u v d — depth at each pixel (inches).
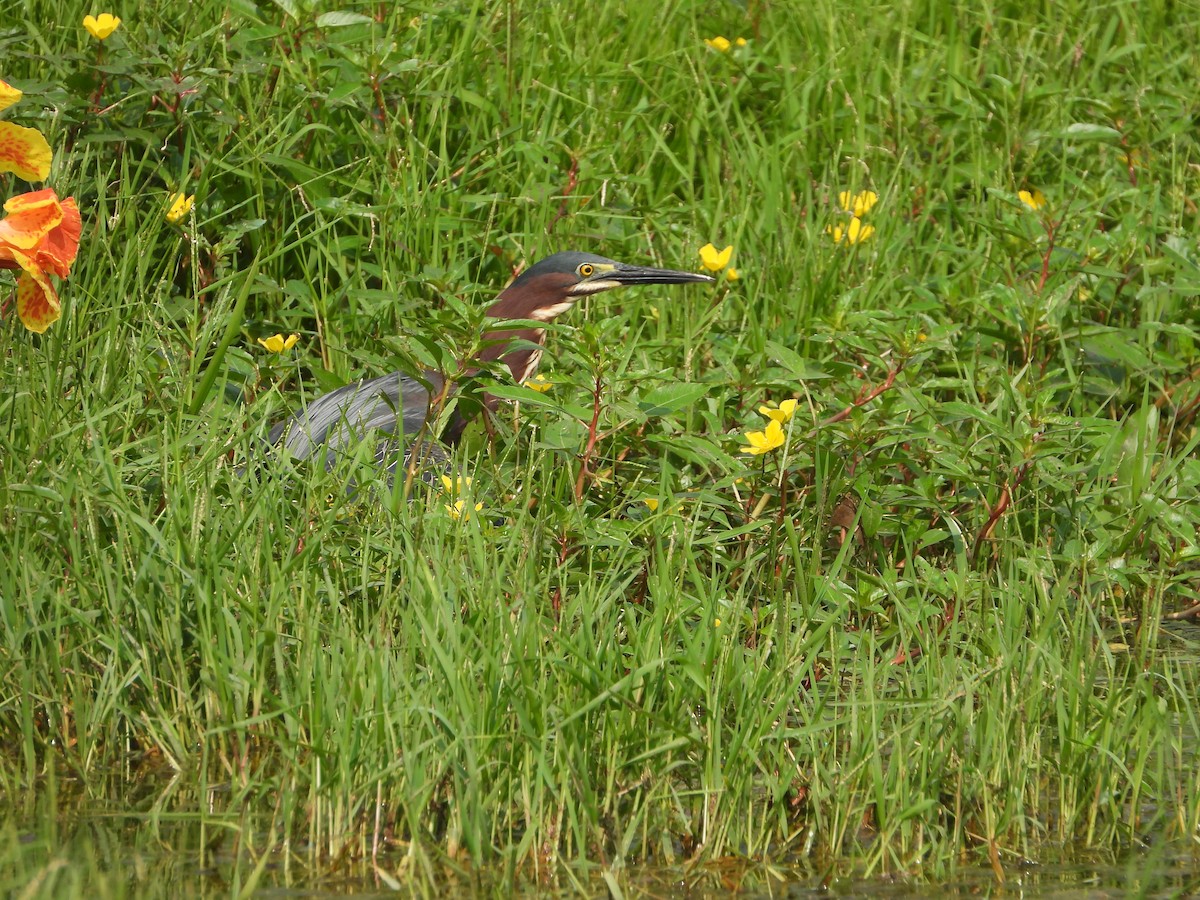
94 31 488.1
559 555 376.2
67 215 331.3
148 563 331.6
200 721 325.4
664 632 336.8
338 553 356.5
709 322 501.7
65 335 424.8
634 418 392.8
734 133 626.2
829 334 454.9
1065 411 471.8
